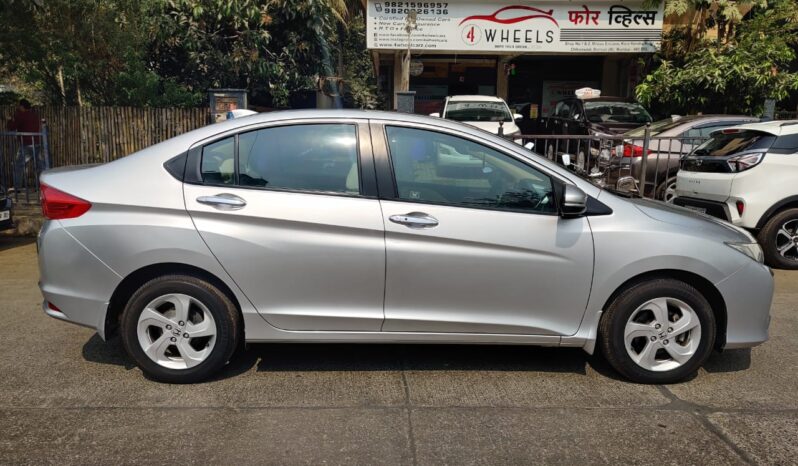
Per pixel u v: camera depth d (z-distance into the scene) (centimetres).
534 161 399
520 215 390
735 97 1287
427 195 392
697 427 353
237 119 404
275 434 341
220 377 414
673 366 404
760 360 452
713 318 401
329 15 1541
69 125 1095
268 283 386
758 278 402
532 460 319
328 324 393
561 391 398
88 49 1120
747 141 726
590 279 391
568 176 400
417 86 1814
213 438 337
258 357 448
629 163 923
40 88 1325
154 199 384
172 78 1399
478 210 389
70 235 384
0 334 492
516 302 393
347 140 396
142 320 392
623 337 400
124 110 1085
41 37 1041
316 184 391
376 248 384
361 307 391
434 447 330
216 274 383
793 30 1368
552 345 404
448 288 389
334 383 407
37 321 523
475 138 400
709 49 1305
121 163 398
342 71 2162
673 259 389
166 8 1370
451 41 1479
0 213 748
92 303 388
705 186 748
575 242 388
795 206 709
